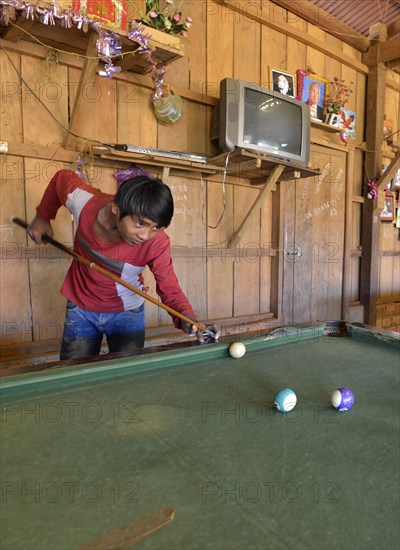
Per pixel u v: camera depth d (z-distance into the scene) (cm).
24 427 87
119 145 226
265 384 118
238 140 263
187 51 283
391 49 394
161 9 259
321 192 379
